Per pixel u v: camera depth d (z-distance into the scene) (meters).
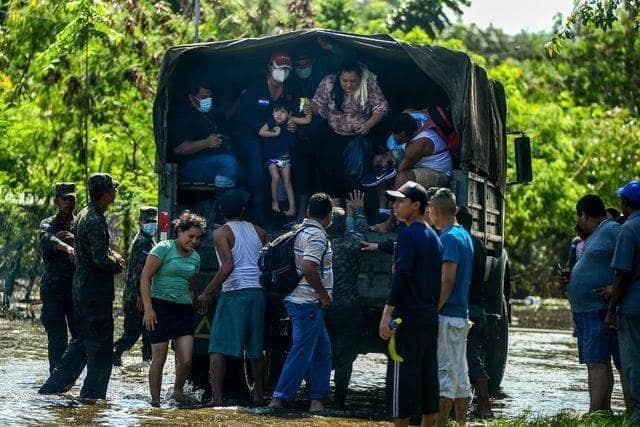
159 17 26.00
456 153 14.08
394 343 9.70
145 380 14.84
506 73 38.31
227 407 12.45
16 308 23.36
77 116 25.28
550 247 50.31
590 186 40.50
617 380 17.83
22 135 25.48
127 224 24.89
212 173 14.58
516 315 35.97
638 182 11.41
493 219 15.77
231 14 26.50
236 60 15.13
